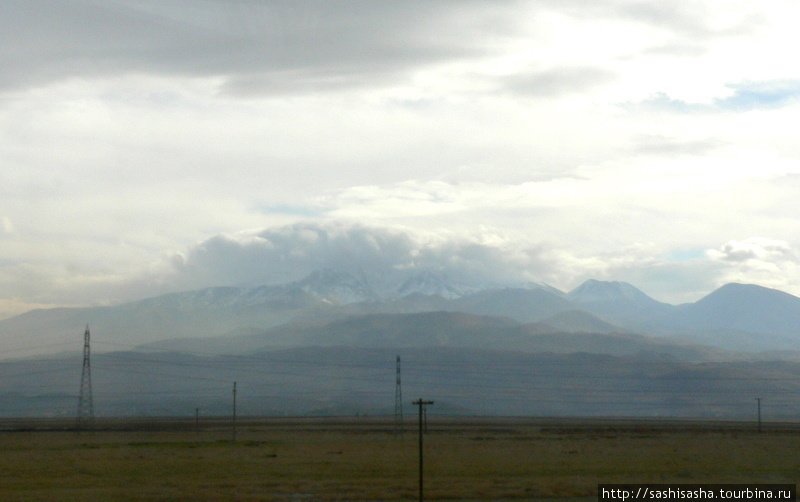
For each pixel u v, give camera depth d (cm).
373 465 9938
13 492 7631
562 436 16650
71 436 17162
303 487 7831
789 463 10275
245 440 15288
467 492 7488
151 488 7869
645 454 11631
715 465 9975
